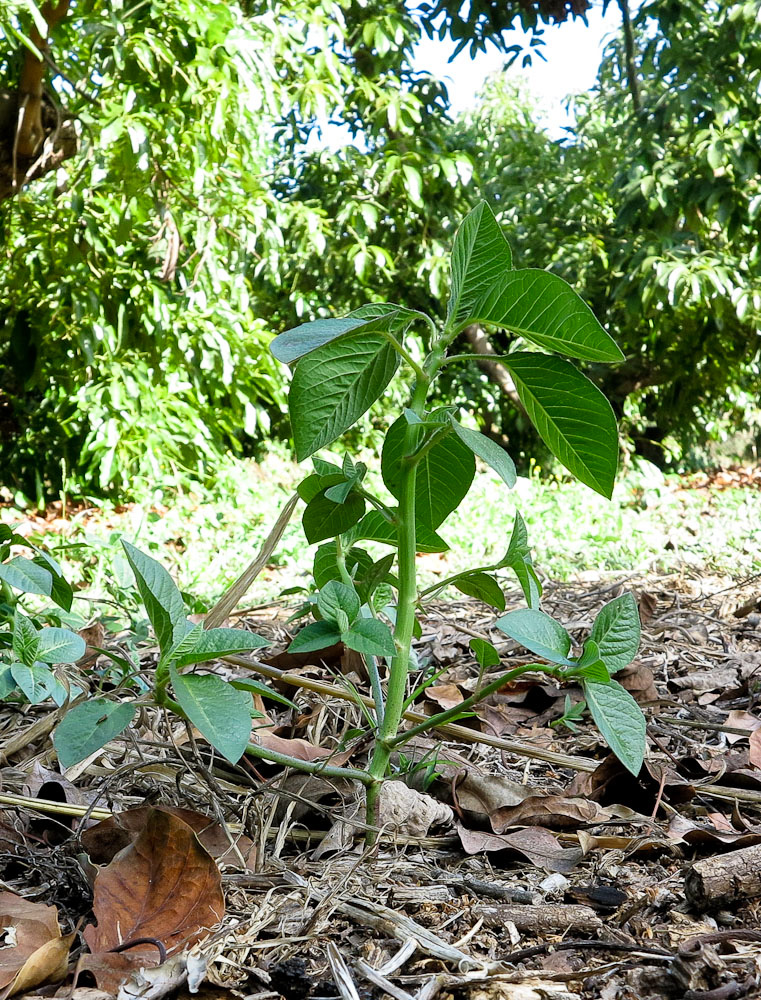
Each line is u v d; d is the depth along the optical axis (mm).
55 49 5598
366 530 1588
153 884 1141
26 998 1000
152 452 7180
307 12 6941
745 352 10062
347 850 1406
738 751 1862
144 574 1107
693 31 8242
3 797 1380
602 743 1922
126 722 1131
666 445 11070
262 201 6914
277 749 1646
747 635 2906
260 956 1112
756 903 1219
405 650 1390
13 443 8070
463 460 1469
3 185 4684
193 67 5090
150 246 6723
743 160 7980
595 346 1229
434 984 1046
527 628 1261
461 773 1578
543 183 10539
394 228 10000
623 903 1251
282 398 7953
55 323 6957
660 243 8680
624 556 5109
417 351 9164
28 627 1535
